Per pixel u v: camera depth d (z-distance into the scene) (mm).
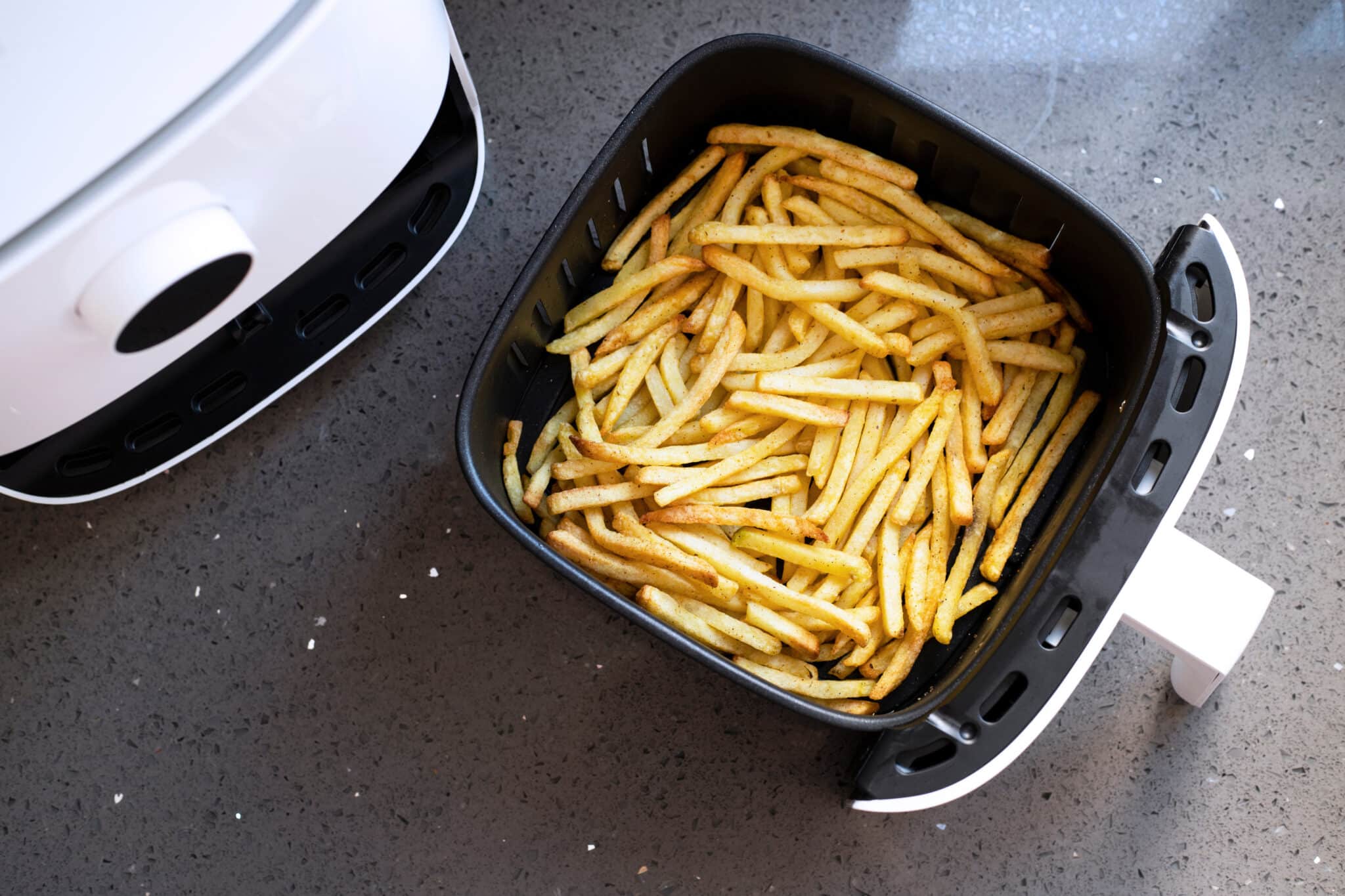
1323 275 1225
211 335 1016
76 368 837
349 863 1180
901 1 1284
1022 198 1039
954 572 1020
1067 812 1162
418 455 1231
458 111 1016
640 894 1166
